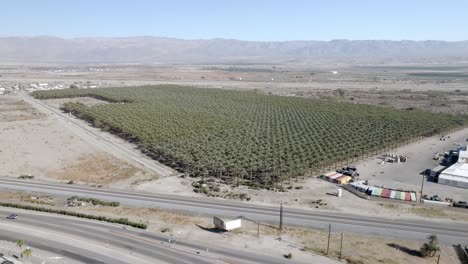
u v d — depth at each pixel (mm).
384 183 145375
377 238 103250
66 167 161000
